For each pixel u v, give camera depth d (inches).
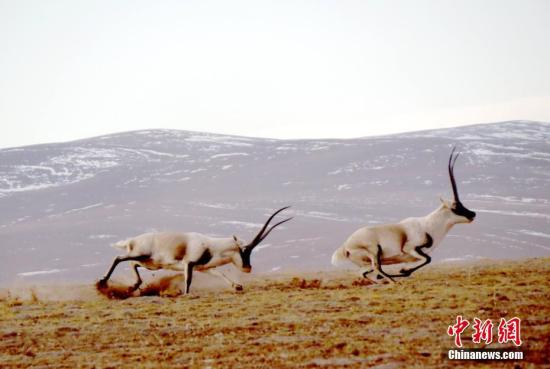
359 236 1729.8
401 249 1737.2
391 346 1040.2
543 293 1423.5
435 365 929.5
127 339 1178.6
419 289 1550.2
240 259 1761.8
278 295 1589.6
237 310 1402.6
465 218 1747.0
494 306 1300.4
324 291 1621.6
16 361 1062.4
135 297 1686.8
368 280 1775.3
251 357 1011.9
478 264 2161.7
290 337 1131.3
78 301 1642.5
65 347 1141.7
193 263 1705.2
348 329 1170.6
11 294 1839.3
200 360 1007.6
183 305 1499.8
